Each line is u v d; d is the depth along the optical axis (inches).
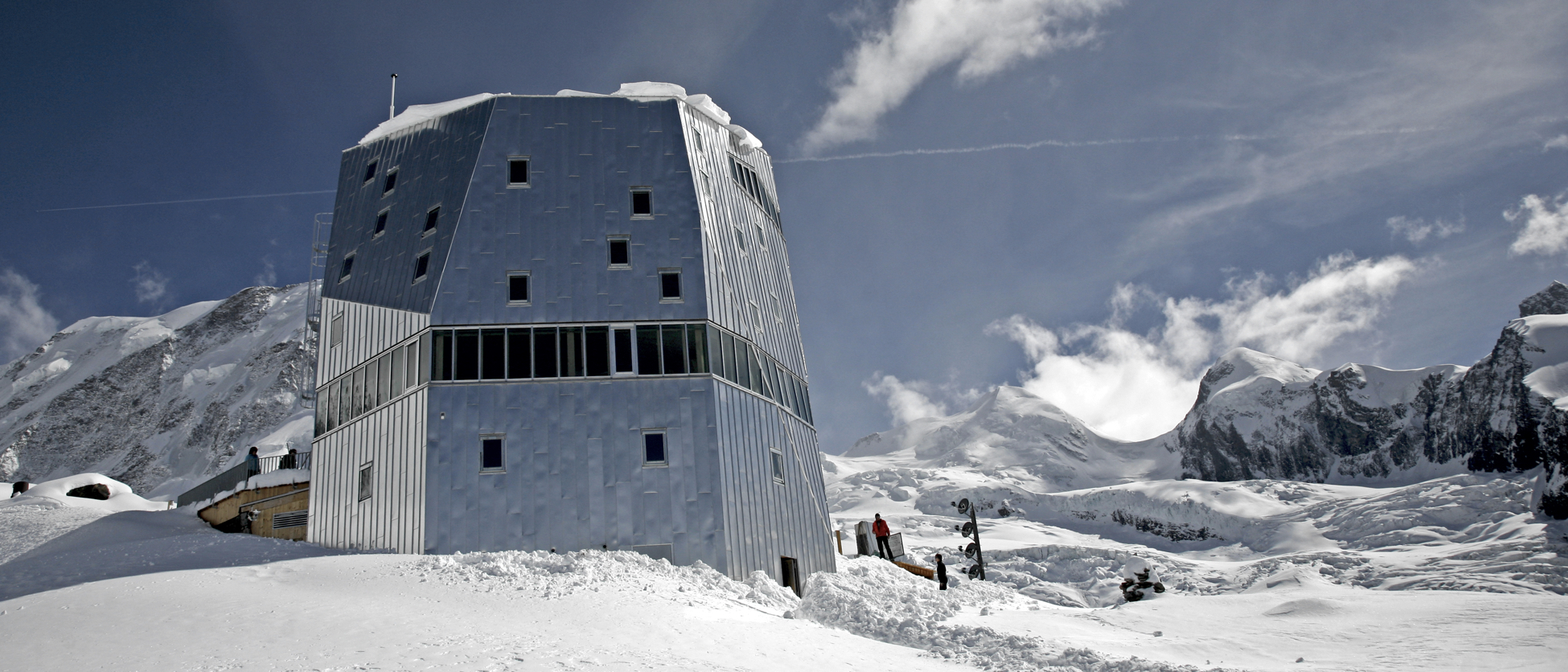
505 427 1321.4
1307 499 5629.9
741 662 685.3
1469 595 1250.0
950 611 1093.1
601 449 1328.7
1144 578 2428.6
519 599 889.5
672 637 760.3
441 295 1381.6
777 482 1483.8
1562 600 1123.3
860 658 754.8
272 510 1596.9
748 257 1641.2
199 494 1831.9
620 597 922.7
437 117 1622.8
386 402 1401.3
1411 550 3348.9
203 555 1222.9
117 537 1636.3
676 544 1294.3
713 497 1327.5
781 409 1582.2
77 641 712.4
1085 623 1072.8
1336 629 981.2
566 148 1519.4
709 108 1702.8
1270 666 771.4
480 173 1475.1
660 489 1320.1
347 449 1453.0
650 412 1360.7
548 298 1405.0
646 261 1454.2
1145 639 926.4
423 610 822.5
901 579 1395.2
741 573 1316.4
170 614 794.8
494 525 1272.1
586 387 1360.7
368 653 650.2
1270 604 1222.3
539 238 1443.2
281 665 616.4
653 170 1526.8
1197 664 786.8
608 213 1478.8
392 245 1534.2
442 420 1312.7
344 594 905.5
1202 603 1302.9
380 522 1333.7
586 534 1283.2
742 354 1498.5
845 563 1653.5
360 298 1531.7
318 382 1566.2
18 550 1626.5
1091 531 6348.4
